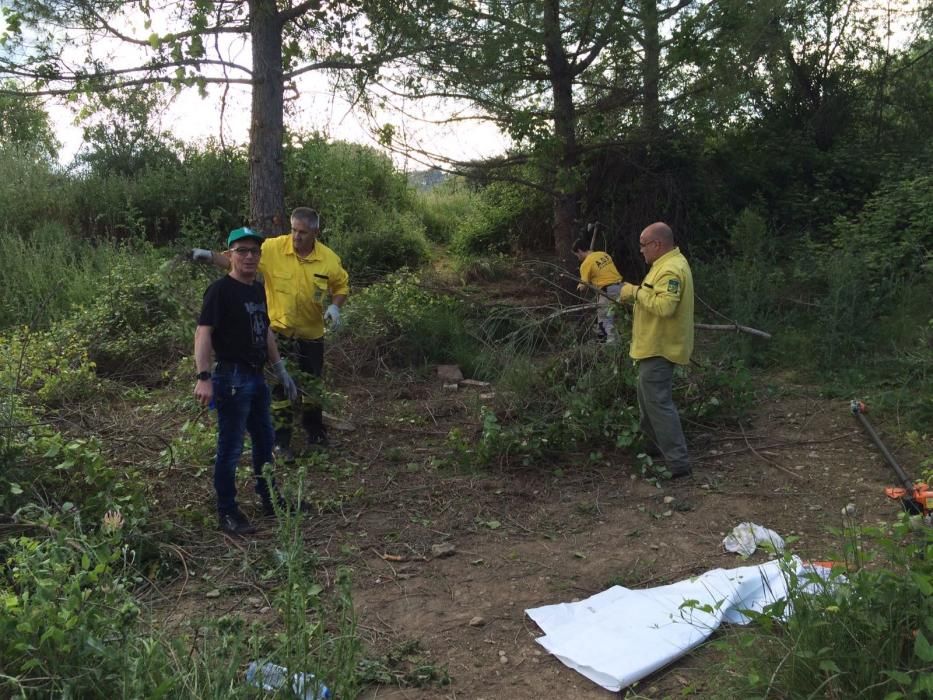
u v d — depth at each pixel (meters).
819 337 8.61
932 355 7.45
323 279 6.16
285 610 3.20
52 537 3.80
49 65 8.51
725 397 7.01
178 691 2.69
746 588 3.81
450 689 3.28
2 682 2.49
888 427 6.47
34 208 13.00
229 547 4.58
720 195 12.81
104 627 2.80
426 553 4.61
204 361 4.52
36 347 7.88
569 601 4.02
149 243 11.73
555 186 10.99
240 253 4.68
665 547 4.62
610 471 5.94
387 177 16.53
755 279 9.93
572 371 6.90
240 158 14.29
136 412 6.95
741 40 9.96
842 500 5.23
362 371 8.73
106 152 14.64
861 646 2.74
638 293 5.64
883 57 14.82
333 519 5.05
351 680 2.92
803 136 14.22
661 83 10.79
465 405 7.52
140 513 4.52
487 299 11.10
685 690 3.02
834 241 10.80
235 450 4.70
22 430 4.97
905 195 10.84
